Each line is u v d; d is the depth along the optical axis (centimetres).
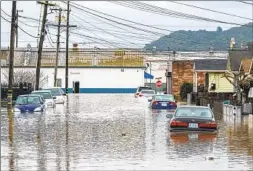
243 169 3822
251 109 10225
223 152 4734
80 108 11956
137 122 8138
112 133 6438
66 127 7212
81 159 4303
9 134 6241
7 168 3853
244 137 6047
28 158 4344
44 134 6266
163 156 4469
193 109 6431
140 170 3772
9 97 11338
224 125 7856
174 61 19162
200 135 6112
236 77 11919
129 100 16512
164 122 8144
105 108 12025
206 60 16888
